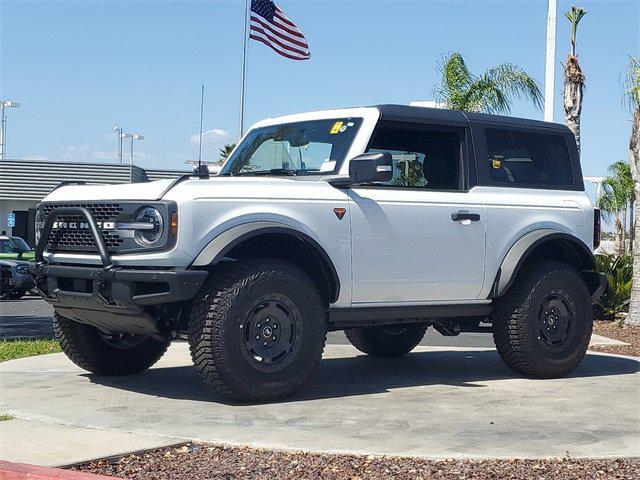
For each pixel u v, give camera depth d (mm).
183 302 6871
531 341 8188
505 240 8102
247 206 6754
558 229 8453
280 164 7848
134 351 8234
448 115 8000
